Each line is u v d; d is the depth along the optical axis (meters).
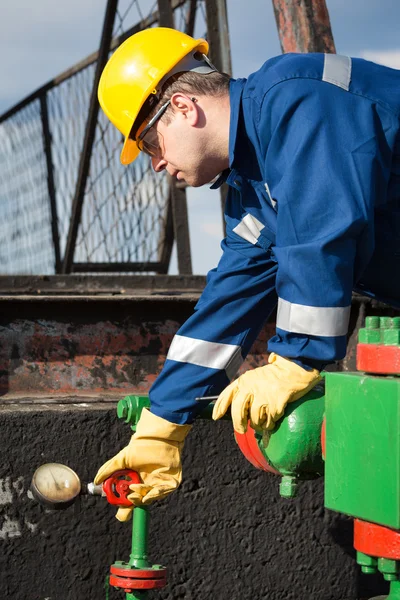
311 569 2.76
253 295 2.35
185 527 2.65
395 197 2.06
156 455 2.23
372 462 1.65
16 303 2.68
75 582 2.54
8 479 2.50
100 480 2.24
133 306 2.77
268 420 1.93
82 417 2.56
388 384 1.60
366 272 2.19
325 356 1.87
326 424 1.79
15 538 2.50
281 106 1.94
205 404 2.27
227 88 2.16
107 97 2.31
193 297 2.76
